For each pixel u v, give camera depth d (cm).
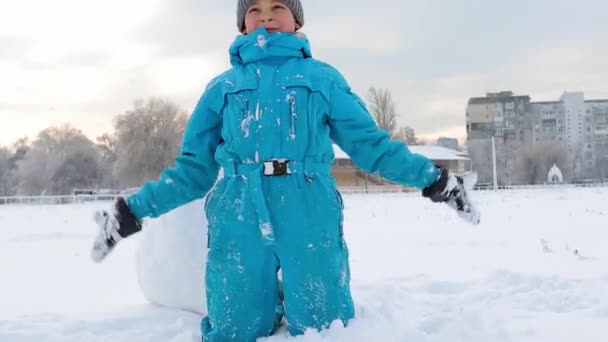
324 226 258
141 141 6059
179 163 281
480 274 470
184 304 355
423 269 539
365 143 270
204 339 265
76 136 6800
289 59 275
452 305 350
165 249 361
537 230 960
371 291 387
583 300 348
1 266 704
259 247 257
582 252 643
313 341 245
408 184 265
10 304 454
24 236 1141
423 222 1275
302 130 262
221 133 280
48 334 308
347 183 5188
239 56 286
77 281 577
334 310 259
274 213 256
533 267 506
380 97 6419
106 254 262
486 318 302
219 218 265
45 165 6359
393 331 260
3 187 6856
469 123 11288
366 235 962
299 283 255
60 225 1475
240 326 259
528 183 7638
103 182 6606
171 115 6200
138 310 370
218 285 262
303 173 261
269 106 263
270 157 260
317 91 267
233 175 267
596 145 10488
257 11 286
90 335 307
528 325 290
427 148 5947
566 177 7719
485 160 8044
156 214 272
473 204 255
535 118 11194
